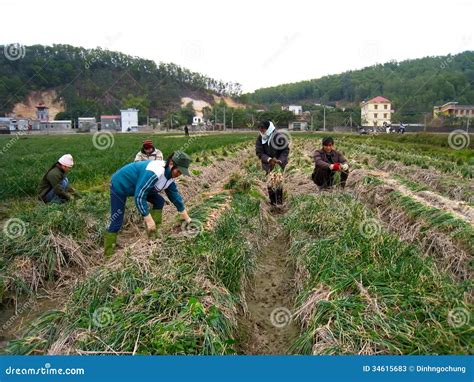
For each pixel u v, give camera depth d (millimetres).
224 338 4102
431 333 3861
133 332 3953
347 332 3977
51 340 4156
